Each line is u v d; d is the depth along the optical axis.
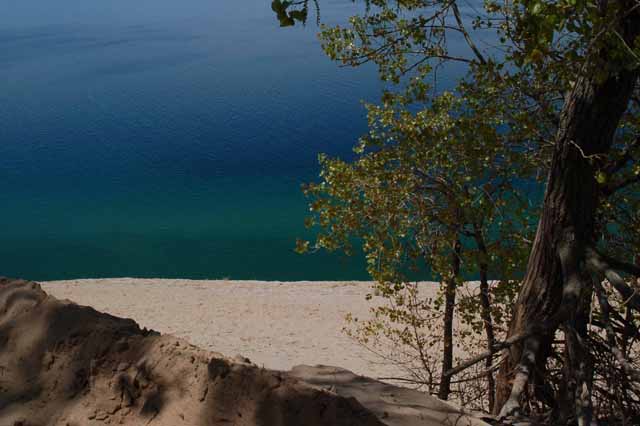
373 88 107.94
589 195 8.49
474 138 9.52
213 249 46.00
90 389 4.54
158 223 52.25
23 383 4.77
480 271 10.53
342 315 26.03
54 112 102.12
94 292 29.64
